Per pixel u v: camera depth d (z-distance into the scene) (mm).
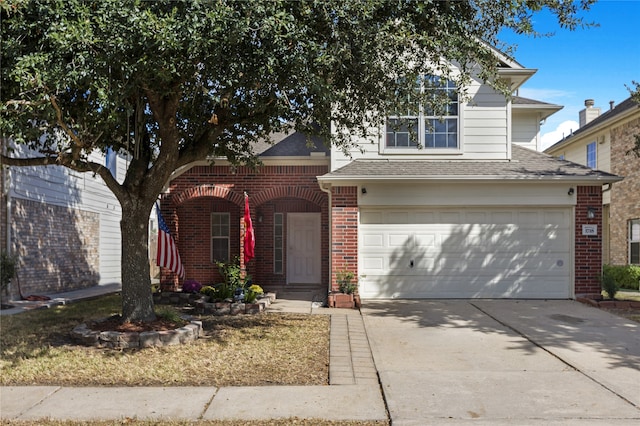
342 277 11766
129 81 6871
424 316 10156
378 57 8031
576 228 12070
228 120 8953
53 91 6527
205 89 7242
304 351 7375
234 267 11812
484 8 7848
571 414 4934
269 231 15508
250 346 7605
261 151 14500
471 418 4844
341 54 7273
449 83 12570
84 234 16844
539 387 5754
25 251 13414
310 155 13672
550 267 12211
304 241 15672
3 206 12500
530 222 12258
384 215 12359
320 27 7422
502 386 5797
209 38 6414
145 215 8375
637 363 6734
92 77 6324
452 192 12125
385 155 12961
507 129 12930
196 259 14969
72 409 5082
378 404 5246
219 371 6379
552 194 12039
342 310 10961
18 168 13102
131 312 8281
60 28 5902
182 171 13664
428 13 7762
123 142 9047
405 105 8688
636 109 17328
